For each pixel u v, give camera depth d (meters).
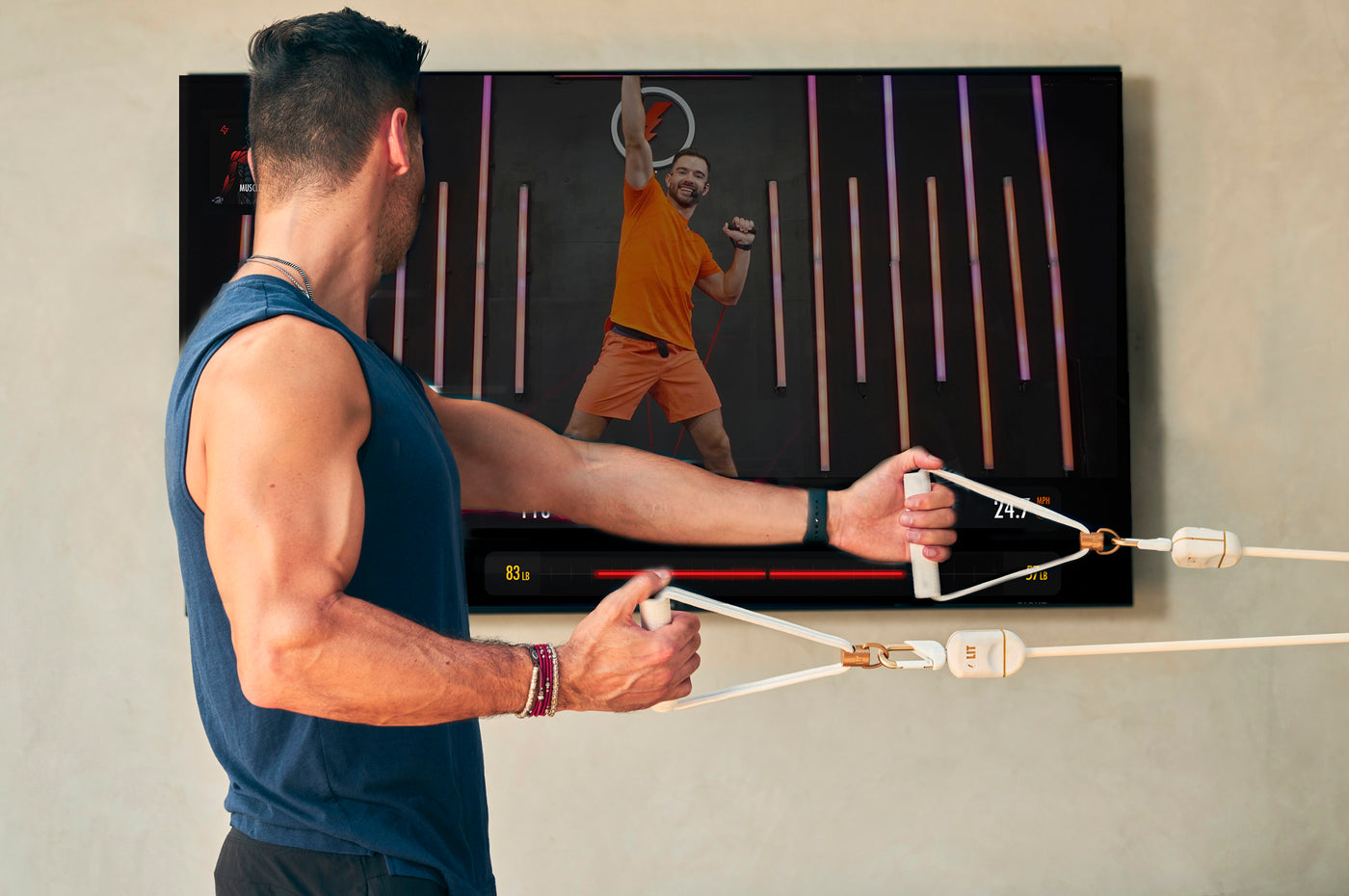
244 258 1.79
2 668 1.83
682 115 1.81
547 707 0.78
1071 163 1.83
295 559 0.71
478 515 1.77
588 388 1.80
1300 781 1.90
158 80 1.86
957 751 1.88
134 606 1.84
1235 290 1.91
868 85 1.82
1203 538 0.97
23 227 1.85
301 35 0.91
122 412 1.85
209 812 1.84
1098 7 1.90
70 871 1.83
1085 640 1.88
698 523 1.18
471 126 1.80
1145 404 1.90
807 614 1.85
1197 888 1.89
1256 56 1.92
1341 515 1.90
